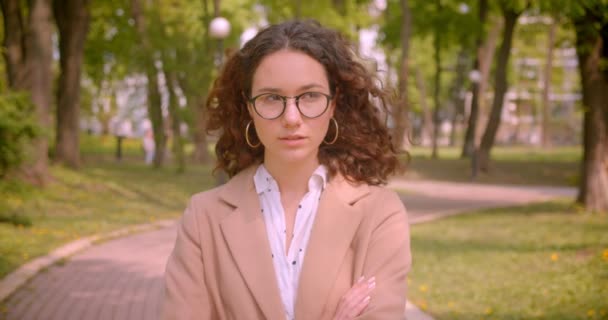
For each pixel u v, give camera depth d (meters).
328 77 1.92
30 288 6.89
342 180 2.02
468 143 31.88
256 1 27.50
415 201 17.30
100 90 25.50
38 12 14.82
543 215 13.77
